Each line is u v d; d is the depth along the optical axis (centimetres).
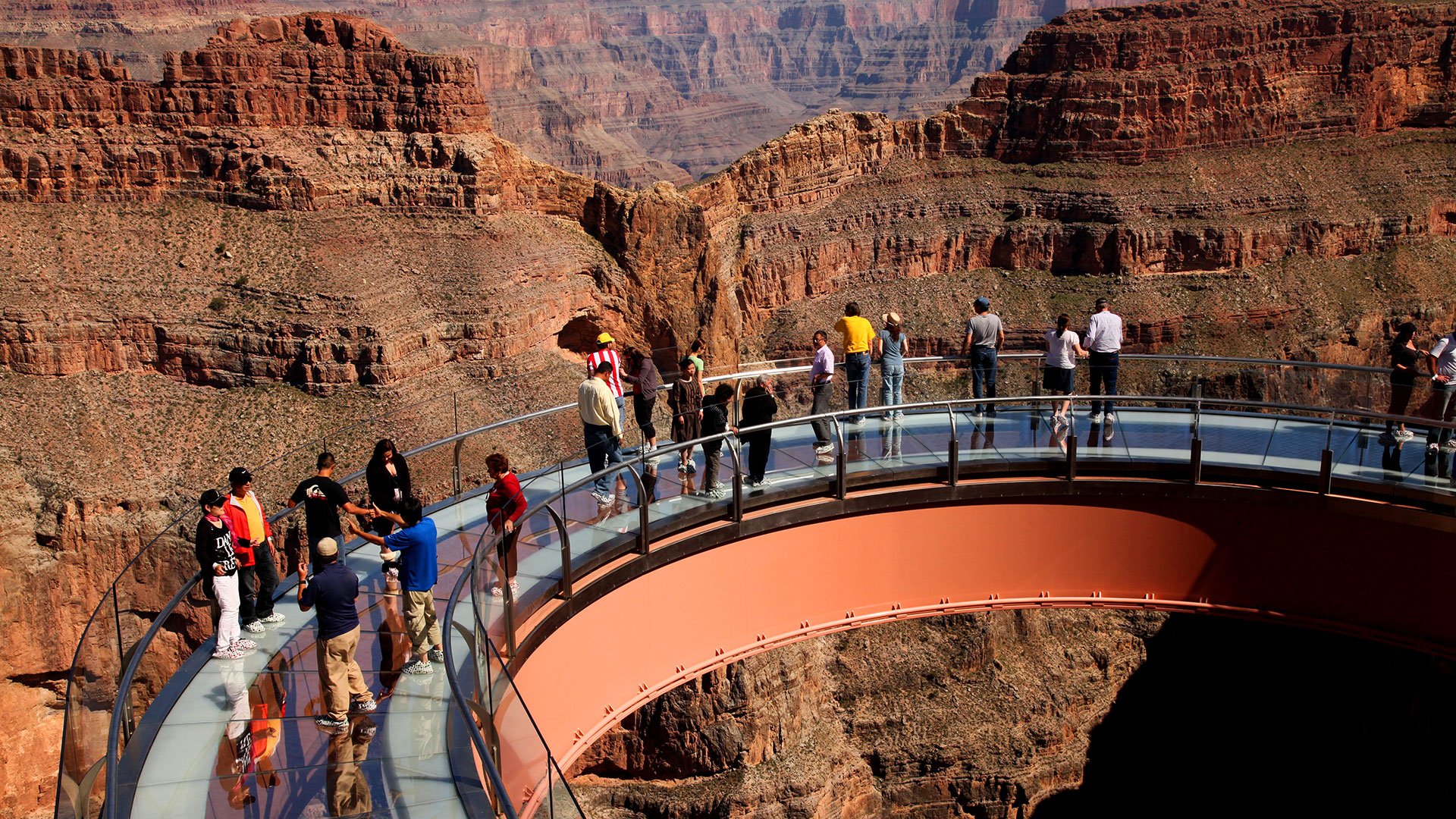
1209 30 13938
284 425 8094
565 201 10000
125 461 7844
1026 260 13612
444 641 1708
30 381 8125
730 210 12125
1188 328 12962
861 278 13162
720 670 6481
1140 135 13738
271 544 2333
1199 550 2844
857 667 7344
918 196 13625
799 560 2702
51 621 7331
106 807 1538
